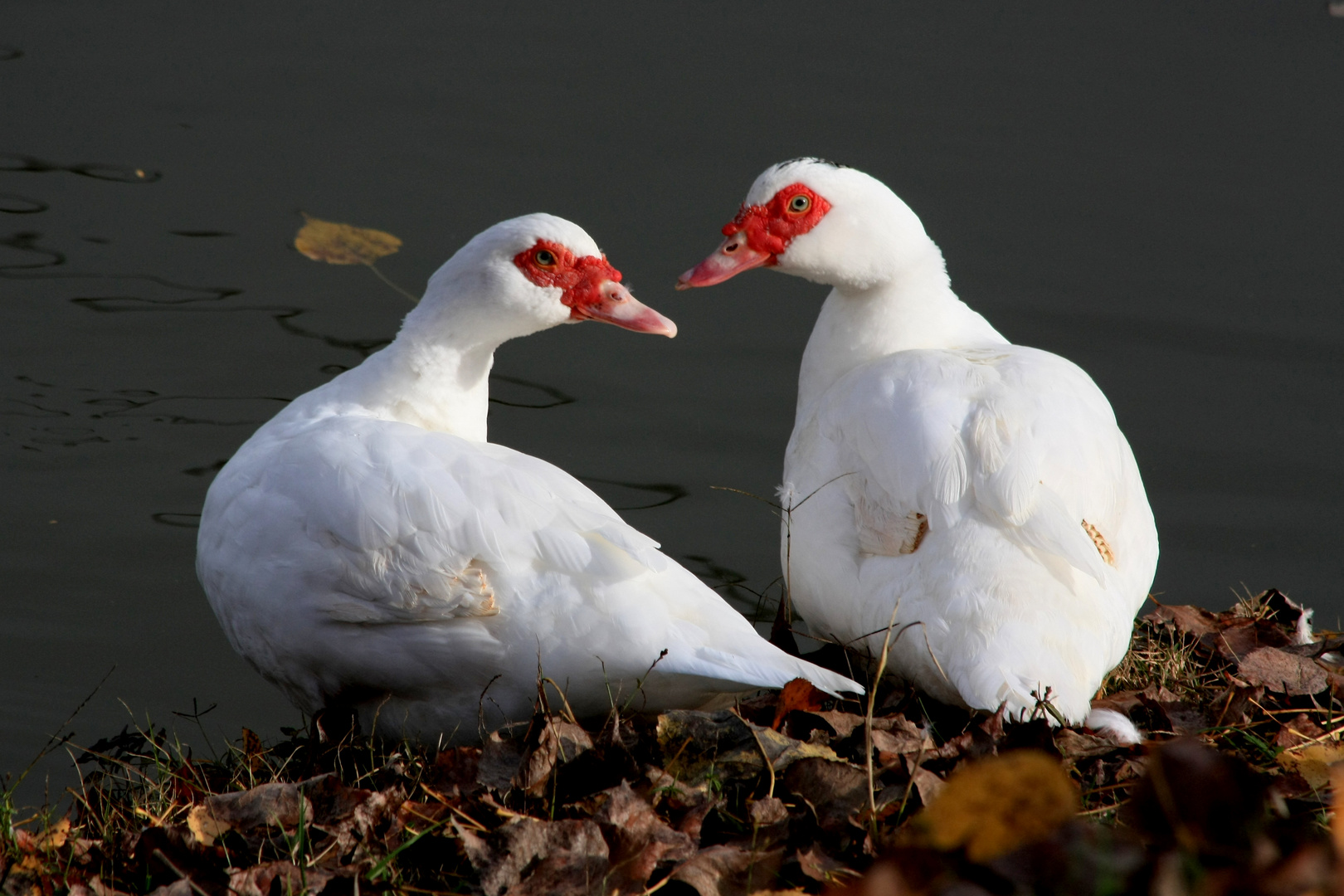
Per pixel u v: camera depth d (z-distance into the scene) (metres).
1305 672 8.31
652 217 14.12
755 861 5.96
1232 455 11.59
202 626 9.41
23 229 13.75
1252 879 4.70
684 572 7.38
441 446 7.49
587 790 6.67
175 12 17.55
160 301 12.89
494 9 17.78
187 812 6.73
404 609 7.19
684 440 11.59
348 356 12.37
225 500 7.83
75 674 8.88
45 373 11.88
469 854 6.06
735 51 16.83
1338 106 15.77
